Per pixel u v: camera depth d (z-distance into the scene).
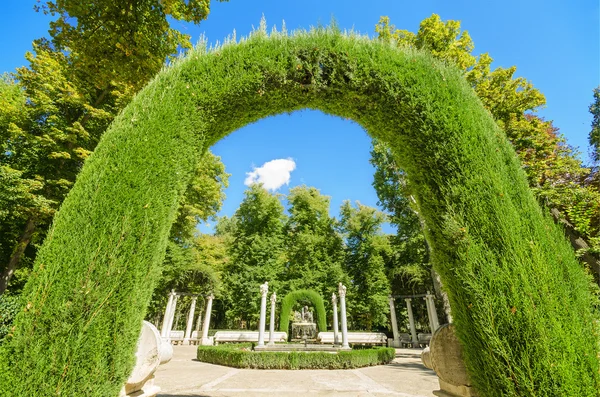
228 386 5.96
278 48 3.10
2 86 10.88
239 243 25.06
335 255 24.89
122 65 6.00
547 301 1.97
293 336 20.34
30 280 1.95
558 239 2.26
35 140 9.74
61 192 10.48
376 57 3.04
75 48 5.77
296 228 27.14
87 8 5.36
